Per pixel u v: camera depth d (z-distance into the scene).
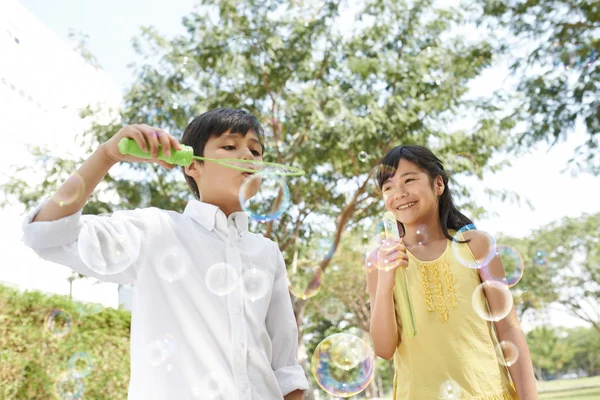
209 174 1.48
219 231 1.45
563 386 21.17
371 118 6.57
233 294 1.36
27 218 1.20
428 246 1.74
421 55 6.86
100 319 4.57
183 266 1.35
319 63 7.23
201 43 6.79
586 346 29.56
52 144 9.02
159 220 1.40
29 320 3.79
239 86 6.85
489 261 1.70
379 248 1.74
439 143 6.77
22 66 10.83
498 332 1.67
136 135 1.18
